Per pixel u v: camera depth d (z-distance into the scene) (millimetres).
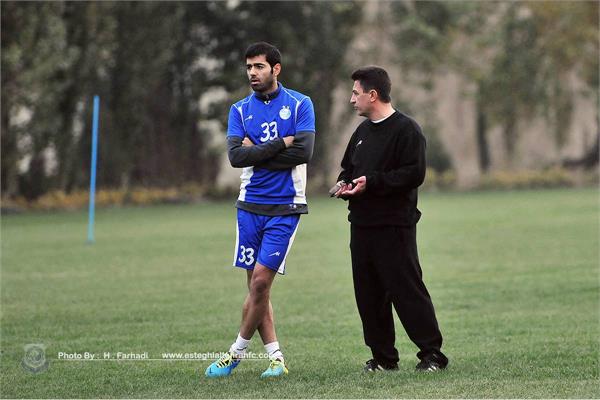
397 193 25297
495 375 25312
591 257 56781
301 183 25656
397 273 25438
